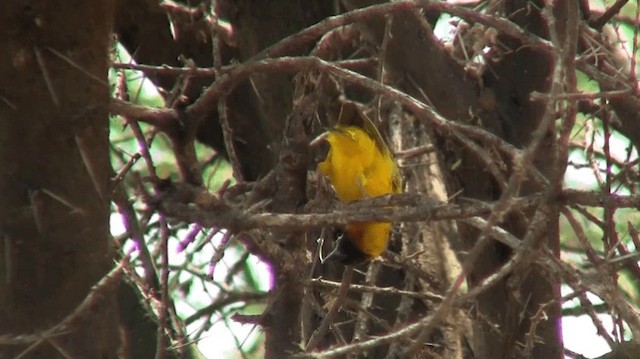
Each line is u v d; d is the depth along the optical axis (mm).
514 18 9039
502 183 6098
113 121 13523
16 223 5961
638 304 11805
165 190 6219
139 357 9117
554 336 8422
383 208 6074
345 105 7750
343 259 7012
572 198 5695
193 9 11336
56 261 6016
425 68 8523
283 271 6445
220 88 6793
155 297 9523
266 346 6590
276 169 6695
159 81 11586
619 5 9453
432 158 11664
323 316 8109
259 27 10547
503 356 6766
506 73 8875
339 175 7484
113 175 7363
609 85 6566
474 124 8586
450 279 10547
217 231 6617
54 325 6000
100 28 6098
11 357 5953
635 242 6844
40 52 5969
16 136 5973
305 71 6797
